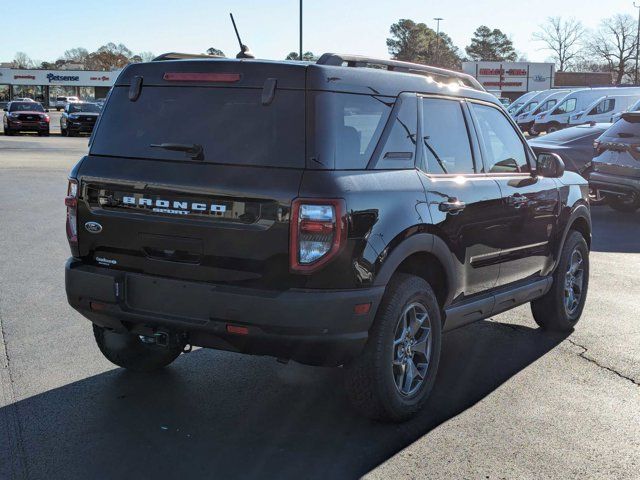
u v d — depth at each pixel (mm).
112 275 4023
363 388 3982
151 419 4172
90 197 4129
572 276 6176
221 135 3844
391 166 4055
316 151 3660
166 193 3869
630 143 12641
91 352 5332
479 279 4840
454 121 4719
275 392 4629
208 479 3480
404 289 4043
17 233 10109
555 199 5730
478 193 4672
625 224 12508
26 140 32750
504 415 4328
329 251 3596
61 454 3719
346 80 3871
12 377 4797
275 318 3604
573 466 3686
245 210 3682
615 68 96812
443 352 5547
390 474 3566
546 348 5664
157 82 4102
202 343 3928
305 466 3635
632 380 4961
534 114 36688
